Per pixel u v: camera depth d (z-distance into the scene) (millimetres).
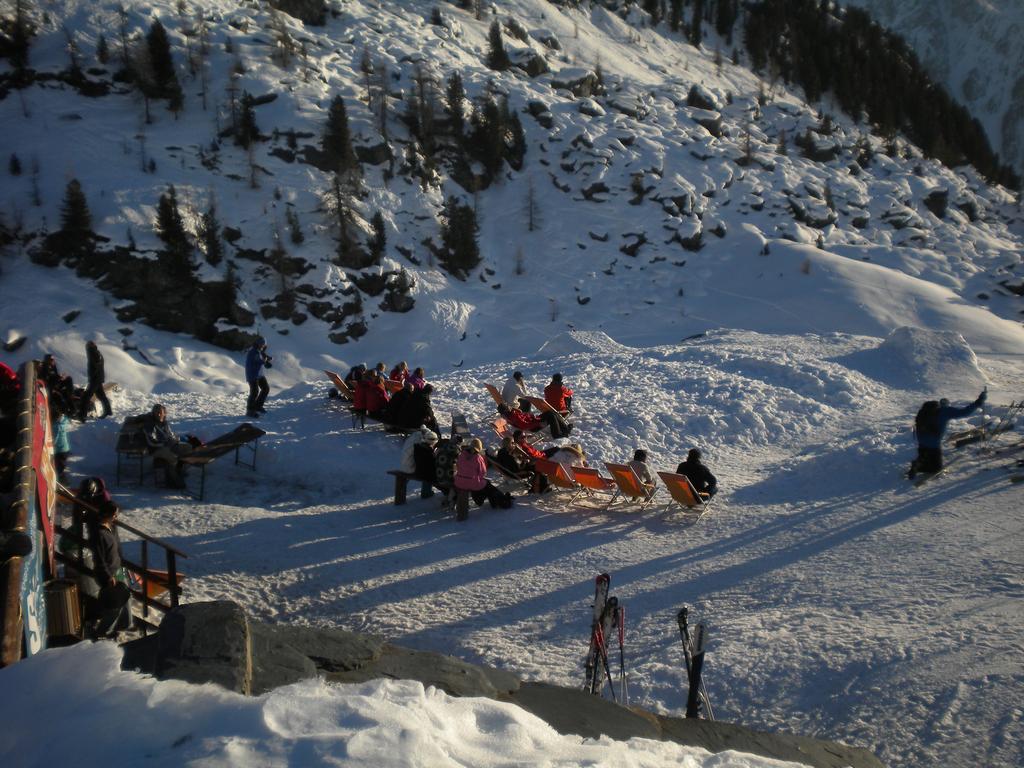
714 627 8391
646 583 9812
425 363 45438
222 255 45406
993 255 62406
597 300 52781
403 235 52688
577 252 56406
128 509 12578
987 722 6012
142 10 59438
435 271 52156
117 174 47406
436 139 60250
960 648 7078
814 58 106938
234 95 53562
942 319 46156
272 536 11742
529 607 9336
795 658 7336
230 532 11867
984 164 97125
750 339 26766
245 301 45031
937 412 12398
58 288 41531
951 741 5902
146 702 3139
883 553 9984
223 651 4281
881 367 20156
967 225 71812
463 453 12227
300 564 10750
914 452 13461
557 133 64188
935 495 11852
